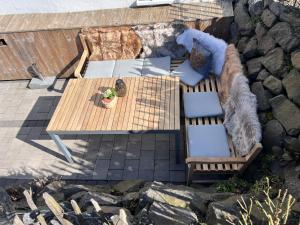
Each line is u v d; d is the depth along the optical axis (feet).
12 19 25.08
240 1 22.36
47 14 25.26
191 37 21.79
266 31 18.74
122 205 15.23
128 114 18.85
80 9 25.05
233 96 18.13
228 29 23.18
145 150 22.09
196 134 18.57
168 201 13.87
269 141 16.48
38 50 25.45
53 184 18.31
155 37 23.04
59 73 27.53
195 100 20.49
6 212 13.97
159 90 20.21
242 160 16.21
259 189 15.05
